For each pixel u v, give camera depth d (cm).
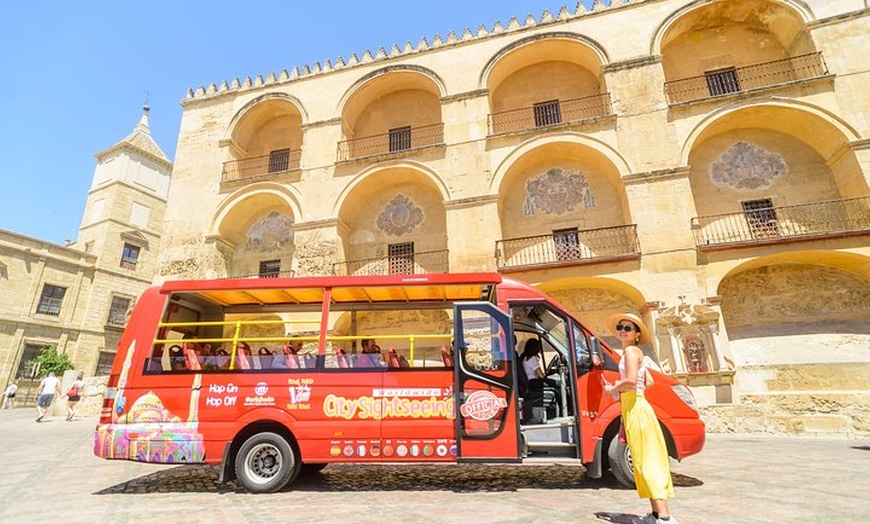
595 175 1730
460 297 738
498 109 1945
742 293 1464
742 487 566
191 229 2023
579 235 1677
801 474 645
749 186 1571
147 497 573
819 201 1484
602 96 1795
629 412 429
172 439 607
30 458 891
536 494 555
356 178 1864
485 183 1678
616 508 482
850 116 1406
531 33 1867
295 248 1838
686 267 1390
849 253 1279
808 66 1570
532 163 1784
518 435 585
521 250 1714
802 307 1399
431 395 613
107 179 3606
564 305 1596
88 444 1094
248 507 515
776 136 1593
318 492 590
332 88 2070
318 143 1981
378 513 478
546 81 1934
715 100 1541
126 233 3478
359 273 1878
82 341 3105
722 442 1024
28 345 2859
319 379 628
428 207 1906
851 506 471
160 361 649
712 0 1677
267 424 622
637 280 1419
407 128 2066
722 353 1269
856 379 1286
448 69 1914
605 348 642
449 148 1767
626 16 1773
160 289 688
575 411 603
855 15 1502
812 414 1206
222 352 700
